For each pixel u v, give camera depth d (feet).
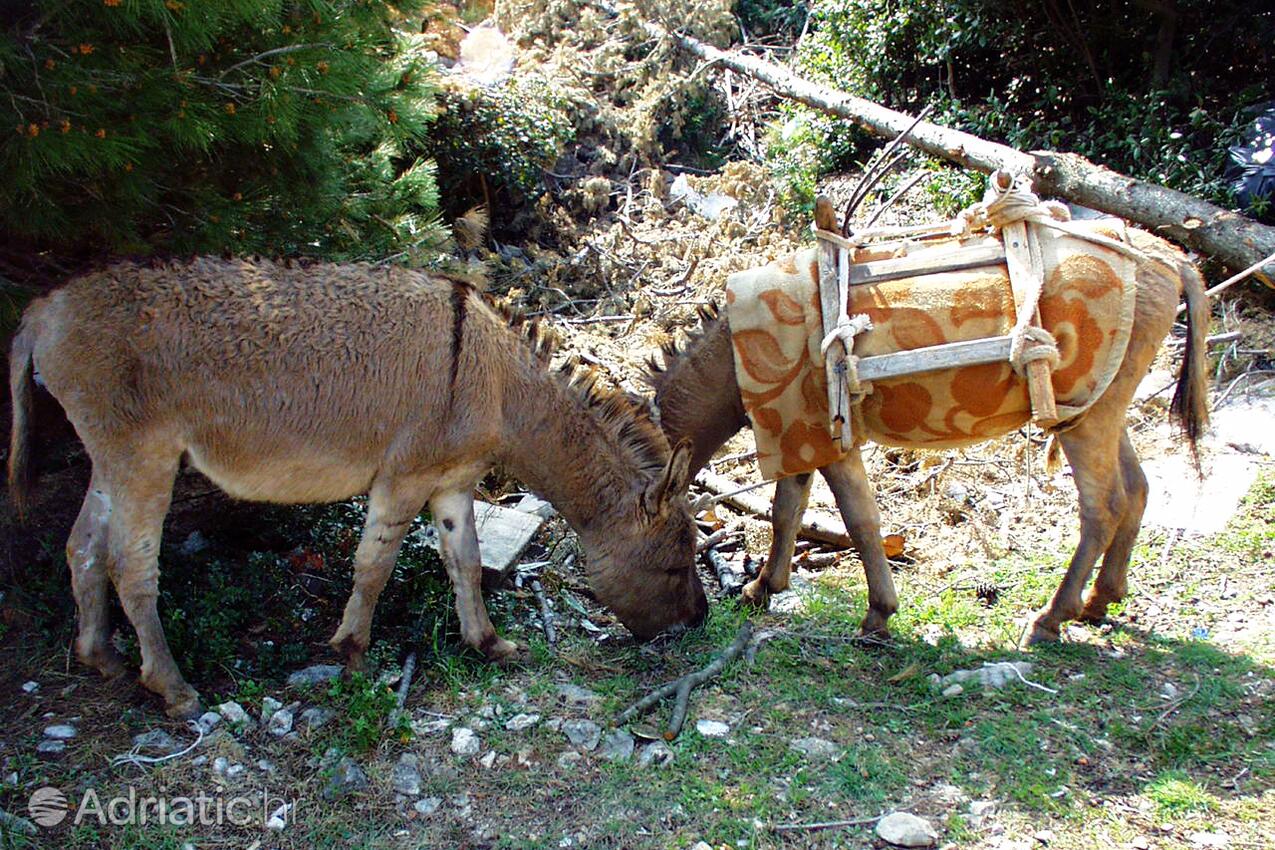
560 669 14.25
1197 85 30.12
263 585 14.94
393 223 20.38
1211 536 17.19
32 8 12.78
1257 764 11.73
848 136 33.12
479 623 14.16
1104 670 13.88
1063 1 31.14
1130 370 13.82
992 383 13.46
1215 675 13.50
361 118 16.83
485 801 11.60
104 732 12.34
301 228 17.48
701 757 12.30
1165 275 13.91
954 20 31.58
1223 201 25.29
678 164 34.35
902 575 17.20
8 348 14.66
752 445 21.52
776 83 34.01
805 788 11.73
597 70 35.22
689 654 14.61
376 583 13.32
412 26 16.96
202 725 12.50
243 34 14.42
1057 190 26.20
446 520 13.88
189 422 12.21
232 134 14.76
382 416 12.66
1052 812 11.24
